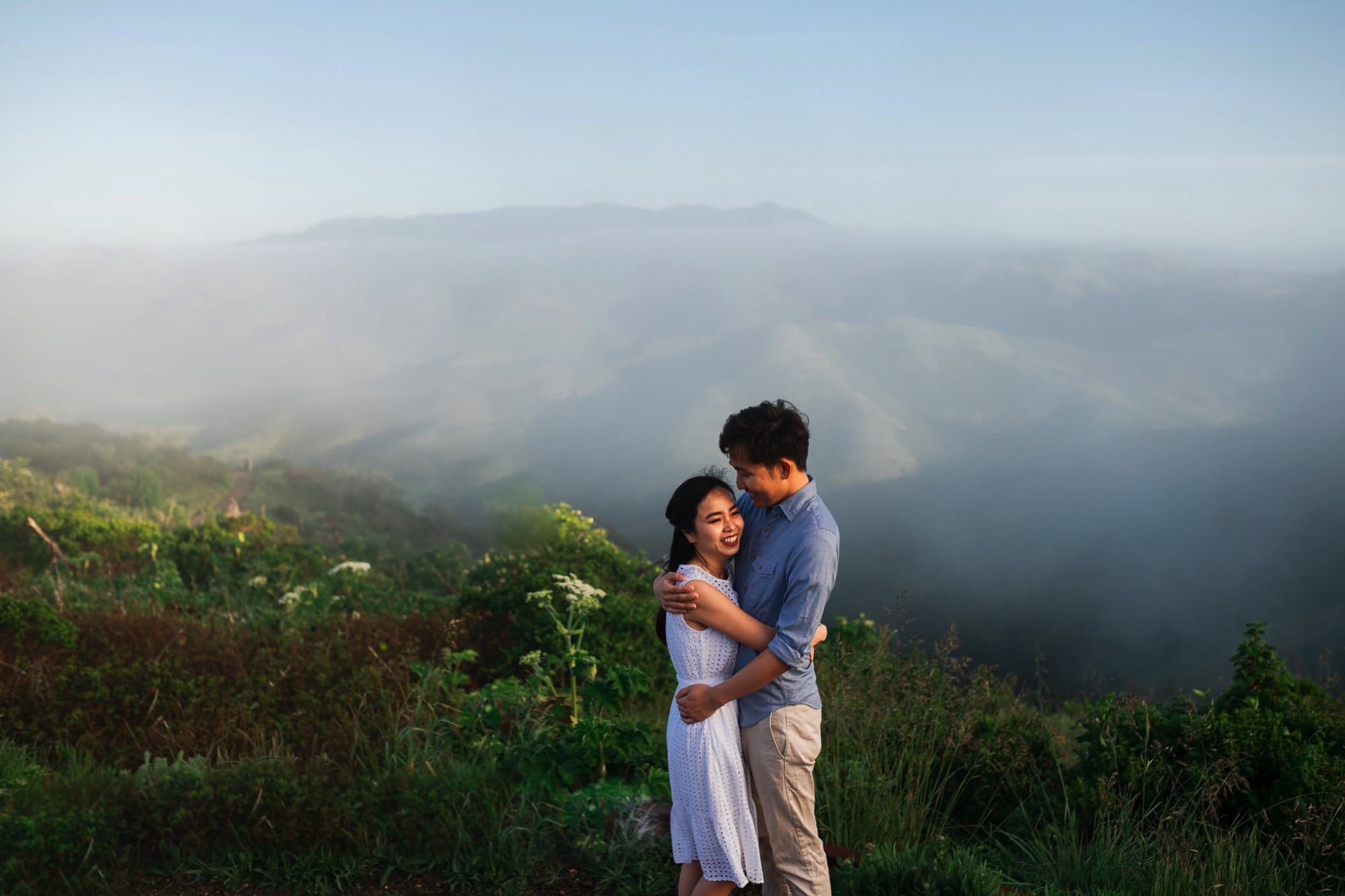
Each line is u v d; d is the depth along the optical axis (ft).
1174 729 13.66
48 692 15.98
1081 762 14.24
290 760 13.98
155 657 17.70
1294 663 15.02
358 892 11.22
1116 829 12.19
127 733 15.23
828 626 23.93
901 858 11.11
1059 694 21.02
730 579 9.52
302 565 33.09
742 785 8.95
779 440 8.64
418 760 14.20
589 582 24.75
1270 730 12.86
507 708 16.08
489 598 24.07
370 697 16.29
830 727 14.80
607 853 11.95
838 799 12.50
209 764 13.88
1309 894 11.10
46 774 13.75
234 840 11.82
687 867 9.66
